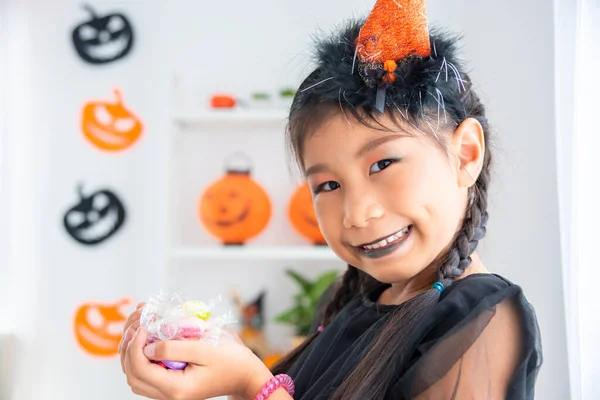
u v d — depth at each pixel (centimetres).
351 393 54
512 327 53
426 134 56
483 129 63
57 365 157
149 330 58
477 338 52
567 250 97
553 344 124
